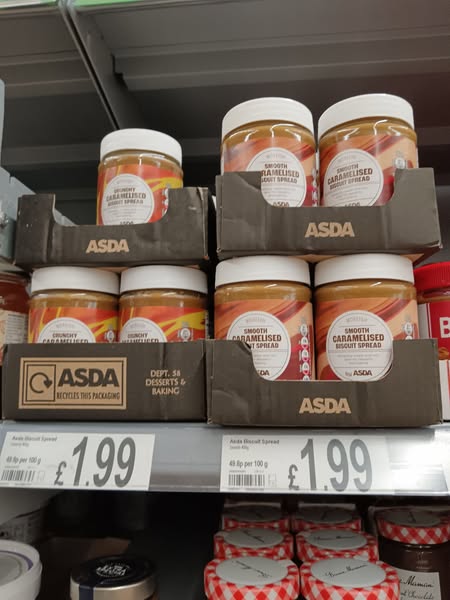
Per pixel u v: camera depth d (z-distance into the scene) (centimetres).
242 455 58
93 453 60
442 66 107
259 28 102
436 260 132
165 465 58
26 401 65
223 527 81
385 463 56
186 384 62
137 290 71
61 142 135
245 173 65
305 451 57
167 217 69
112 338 74
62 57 106
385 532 77
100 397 63
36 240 70
